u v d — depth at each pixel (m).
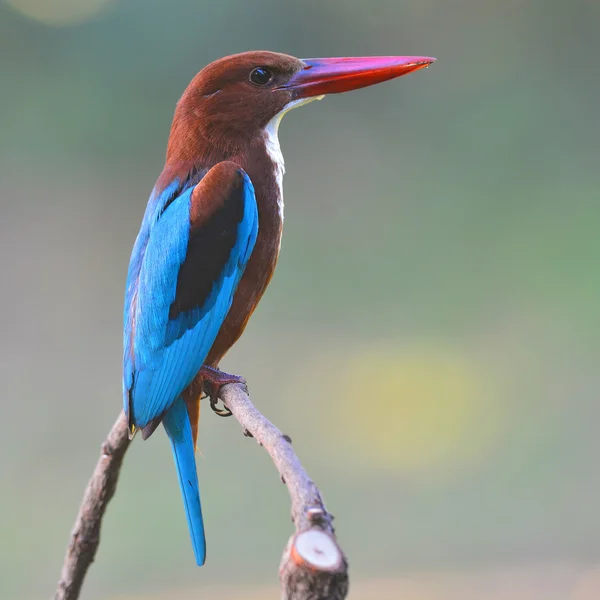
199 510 4.66
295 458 3.19
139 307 4.86
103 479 4.46
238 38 19.00
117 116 18.89
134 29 18.86
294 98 5.27
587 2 19.41
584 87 19.41
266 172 5.17
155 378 4.76
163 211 5.03
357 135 19.56
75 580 4.51
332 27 19.36
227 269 4.89
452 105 19.69
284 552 2.82
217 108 5.19
